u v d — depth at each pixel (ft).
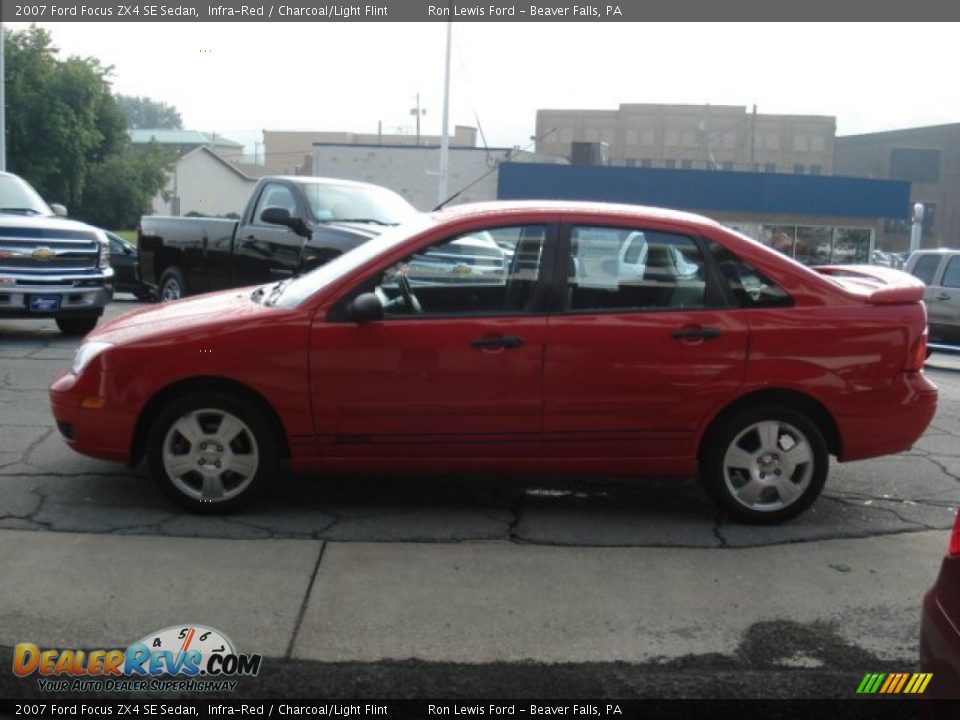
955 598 10.31
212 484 18.02
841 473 22.40
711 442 18.12
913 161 268.62
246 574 15.49
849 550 17.31
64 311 38.22
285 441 18.06
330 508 18.89
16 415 25.03
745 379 17.79
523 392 17.61
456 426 17.69
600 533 17.93
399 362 17.48
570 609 14.64
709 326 17.74
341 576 15.53
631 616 14.49
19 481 19.80
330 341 17.44
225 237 37.65
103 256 39.70
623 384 17.69
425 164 154.61
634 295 17.92
